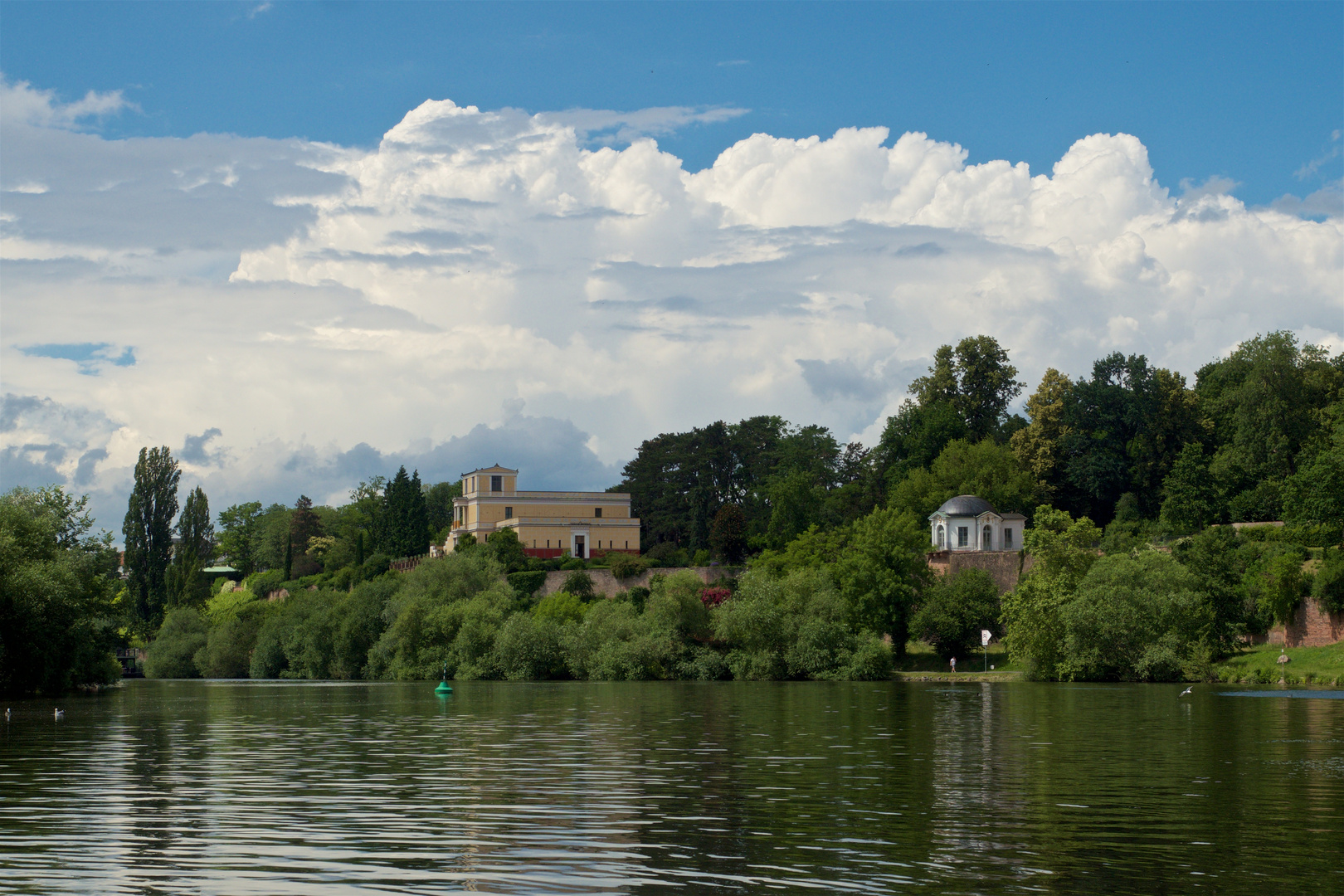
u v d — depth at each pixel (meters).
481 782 30.27
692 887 18.27
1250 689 76.25
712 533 154.62
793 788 28.78
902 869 19.44
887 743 40.47
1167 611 87.25
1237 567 97.62
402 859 20.23
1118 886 18.34
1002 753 36.78
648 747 39.47
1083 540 94.88
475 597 121.50
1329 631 89.50
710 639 107.88
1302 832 22.72
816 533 133.50
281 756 37.19
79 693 84.50
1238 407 139.25
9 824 23.86
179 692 88.81
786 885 18.36
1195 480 127.69
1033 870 19.39
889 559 111.44
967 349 160.38
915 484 145.50
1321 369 138.38
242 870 19.41
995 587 112.31
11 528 75.62
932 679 97.88
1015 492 140.38
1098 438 144.25
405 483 186.88
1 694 78.00
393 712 60.06
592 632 107.69
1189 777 30.75
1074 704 62.12
